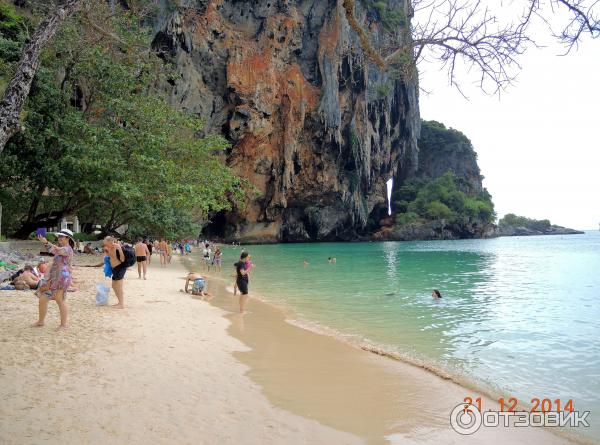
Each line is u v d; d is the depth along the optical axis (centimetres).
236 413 420
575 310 1173
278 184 6544
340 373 597
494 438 418
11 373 457
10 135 428
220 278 1880
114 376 480
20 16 1909
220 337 747
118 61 2111
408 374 608
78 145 1792
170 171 2034
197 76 5747
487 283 1819
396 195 9544
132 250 896
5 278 1032
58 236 660
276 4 6469
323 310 1154
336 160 7075
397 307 1207
